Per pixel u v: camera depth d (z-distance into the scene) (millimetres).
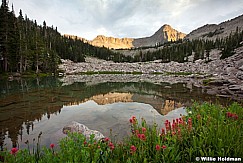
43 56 55438
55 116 11852
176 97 19625
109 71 81500
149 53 149375
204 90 24172
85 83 36969
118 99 19312
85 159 3500
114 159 3908
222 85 25812
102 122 10375
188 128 4828
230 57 80000
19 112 12766
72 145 4105
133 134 5422
